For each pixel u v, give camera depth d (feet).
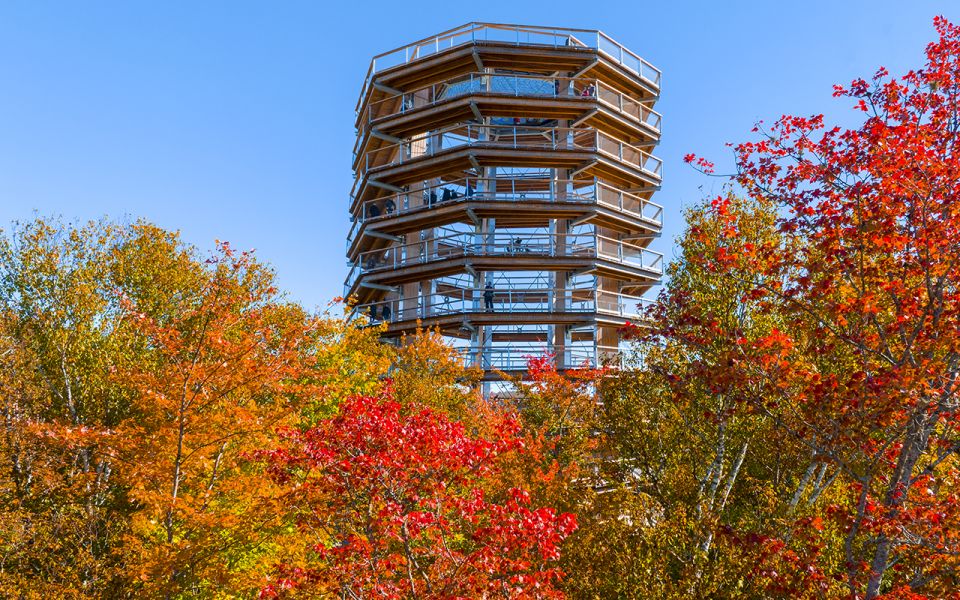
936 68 29.76
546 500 48.21
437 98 119.44
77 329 70.59
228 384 42.06
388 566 31.58
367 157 127.54
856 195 30.14
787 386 32.73
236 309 52.49
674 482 54.24
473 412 85.30
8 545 51.19
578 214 112.37
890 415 28.40
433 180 124.36
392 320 113.80
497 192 120.57
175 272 75.00
